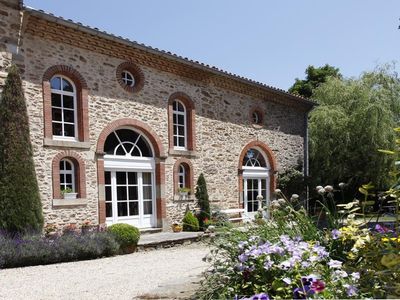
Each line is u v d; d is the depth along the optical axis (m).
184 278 5.18
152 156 11.15
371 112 15.74
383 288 2.40
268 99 15.12
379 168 15.51
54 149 8.82
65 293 4.72
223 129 13.27
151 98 11.01
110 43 9.90
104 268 6.46
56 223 8.70
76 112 9.45
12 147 7.59
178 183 11.62
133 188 10.74
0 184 7.44
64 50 9.16
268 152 14.97
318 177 16.47
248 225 4.11
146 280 5.35
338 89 17.66
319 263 2.87
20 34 8.33
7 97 7.72
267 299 2.19
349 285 2.42
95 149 9.61
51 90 9.02
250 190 14.46
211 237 4.08
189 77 12.16
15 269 6.45
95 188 9.54
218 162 12.99
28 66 8.47
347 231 3.21
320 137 16.89
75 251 7.36
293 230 3.72
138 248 8.70
